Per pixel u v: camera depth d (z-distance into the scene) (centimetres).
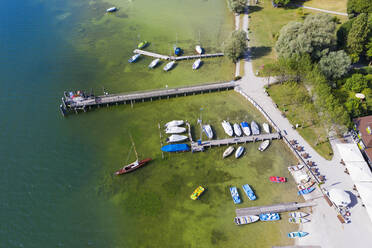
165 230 5569
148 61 10306
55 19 13188
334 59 8006
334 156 6600
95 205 6028
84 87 9150
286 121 7631
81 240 5472
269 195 6050
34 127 7850
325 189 5950
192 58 10344
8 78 9556
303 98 8006
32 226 5684
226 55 9619
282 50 9000
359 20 8494
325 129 7256
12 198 6159
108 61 10369
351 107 6988
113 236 5516
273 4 13338
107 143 7375
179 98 8712
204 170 6631
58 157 7044
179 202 6016
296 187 6184
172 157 6944
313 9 12800
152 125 7850
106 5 14538
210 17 13150
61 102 8638
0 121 7994
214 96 8738
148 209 5919
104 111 8356
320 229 5406
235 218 5641
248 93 8594
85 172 6681
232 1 12612
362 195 5497
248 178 6419
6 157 7031
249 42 10956
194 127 7694
